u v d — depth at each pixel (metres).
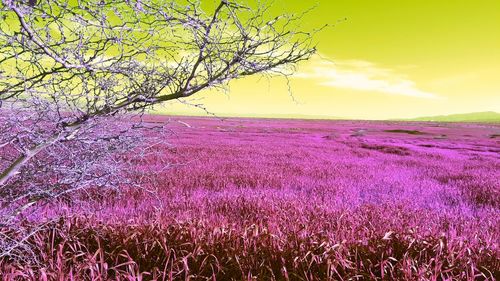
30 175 2.68
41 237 3.37
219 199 5.95
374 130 49.06
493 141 31.06
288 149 17.83
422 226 4.71
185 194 6.48
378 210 5.57
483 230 4.77
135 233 3.45
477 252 3.48
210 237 3.49
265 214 5.05
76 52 1.91
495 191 7.85
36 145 2.23
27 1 1.75
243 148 16.92
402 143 26.20
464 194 7.76
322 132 41.25
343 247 3.26
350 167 11.89
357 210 5.60
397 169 12.02
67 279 2.70
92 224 3.79
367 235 3.88
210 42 1.92
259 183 8.20
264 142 22.44
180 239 3.47
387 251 3.36
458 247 3.47
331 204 5.95
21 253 2.89
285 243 3.43
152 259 3.28
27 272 2.75
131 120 2.61
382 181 9.26
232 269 3.14
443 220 5.32
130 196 5.70
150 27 1.91
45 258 2.98
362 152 17.97
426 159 15.59
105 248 3.49
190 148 15.18
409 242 3.53
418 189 8.28
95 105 2.13
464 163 14.35
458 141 30.28
